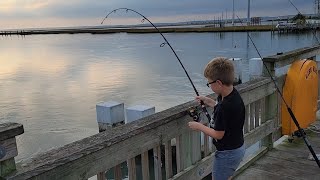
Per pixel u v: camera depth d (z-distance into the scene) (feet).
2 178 4.74
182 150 8.44
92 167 5.92
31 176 4.94
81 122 38.34
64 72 81.66
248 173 11.27
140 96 50.65
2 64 103.45
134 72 76.84
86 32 433.48
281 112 13.34
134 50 140.87
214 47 135.03
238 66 48.52
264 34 212.64
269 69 12.38
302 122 13.52
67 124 37.78
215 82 6.89
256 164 11.91
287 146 13.32
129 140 6.68
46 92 56.80
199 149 9.04
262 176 11.04
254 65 36.52
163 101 46.78
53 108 45.55
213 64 6.91
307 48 14.73
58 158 5.36
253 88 11.16
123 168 18.76
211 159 9.42
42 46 195.72
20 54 140.97
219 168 7.43
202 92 50.42
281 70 13.83
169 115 7.69
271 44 136.67
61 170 5.38
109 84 62.28
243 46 133.90
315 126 15.11
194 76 66.44
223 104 6.95
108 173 18.83
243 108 7.10
